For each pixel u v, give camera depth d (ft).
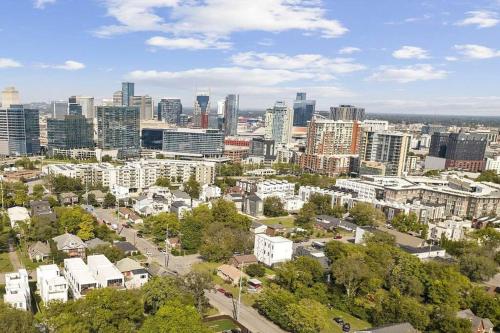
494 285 546.67
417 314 400.67
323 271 510.58
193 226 631.56
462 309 452.35
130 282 460.14
